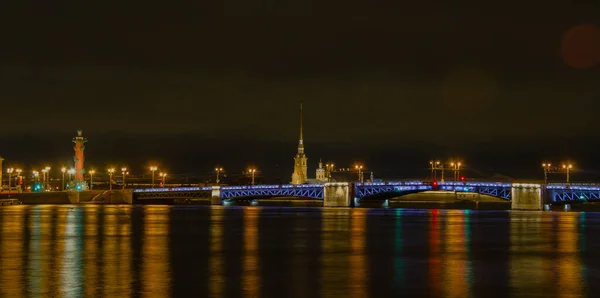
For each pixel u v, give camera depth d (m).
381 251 128.75
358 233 167.88
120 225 190.12
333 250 130.12
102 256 118.81
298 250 129.50
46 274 99.19
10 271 101.69
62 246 133.62
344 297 85.69
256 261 114.31
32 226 183.62
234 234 162.88
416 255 123.19
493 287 91.69
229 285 92.31
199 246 135.25
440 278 98.25
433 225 196.00
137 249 129.38
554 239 153.38
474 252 128.25
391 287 91.44
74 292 86.94
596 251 130.25
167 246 135.12
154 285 91.81
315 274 101.06
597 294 87.62
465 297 85.88
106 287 90.06
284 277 98.25
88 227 181.62
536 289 90.44
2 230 169.50
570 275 101.56
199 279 96.31
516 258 119.94
